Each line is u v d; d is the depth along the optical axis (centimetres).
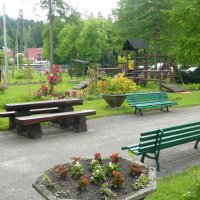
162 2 2811
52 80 1569
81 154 764
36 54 9481
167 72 2494
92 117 1202
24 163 702
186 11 2125
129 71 2436
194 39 2112
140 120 1173
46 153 772
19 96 1662
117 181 407
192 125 704
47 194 384
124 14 3023
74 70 4291
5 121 1105
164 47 3075
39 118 891
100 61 4894
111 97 1357
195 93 1936
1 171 654
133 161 484
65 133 967
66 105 1049
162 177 605
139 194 389
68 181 423
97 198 385
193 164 686
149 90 2089
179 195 508
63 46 5084
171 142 664
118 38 3275
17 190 557
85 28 4784
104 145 841
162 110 1385
